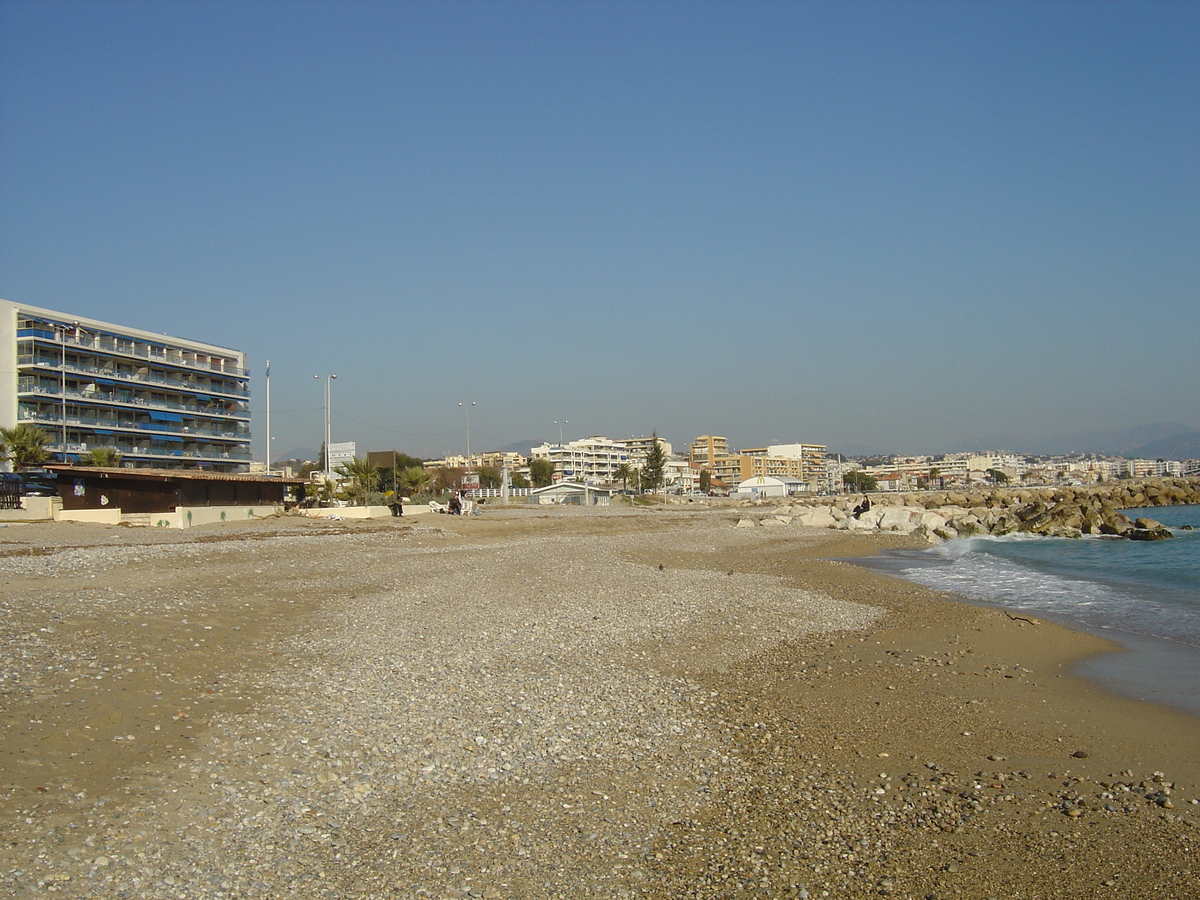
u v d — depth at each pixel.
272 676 14.12
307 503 64.94
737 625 21.91
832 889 7.61
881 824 9.05
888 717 13.27
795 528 67.69
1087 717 13.30
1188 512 95.94
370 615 20.78
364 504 65.62
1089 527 62.59
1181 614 24.86
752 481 186.38
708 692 14.83
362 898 7.29
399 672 14.94
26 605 17.38
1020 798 9.77
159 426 96.25
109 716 11.07
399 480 85.31
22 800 8.53
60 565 24.77
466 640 18.20
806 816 9.27
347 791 9.56
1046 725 12.85
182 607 19.03
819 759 11.20
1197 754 11.42
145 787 9.16
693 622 22.11
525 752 11.12
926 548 51.38
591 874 7.86
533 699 13.68
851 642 19.92
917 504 115.12
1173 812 9.27
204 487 52.44
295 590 24.14
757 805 9.59
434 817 9.03
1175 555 45.59
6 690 11.60
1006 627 21.86
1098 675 16.42
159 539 36.78
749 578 33.34
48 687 11.95
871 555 47.03
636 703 13.81
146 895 7.07
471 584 27.41
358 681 14.14
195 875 7.48
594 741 11.72
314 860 7.94
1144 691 15.07
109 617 16.89
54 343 85.50
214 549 32.16
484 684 14.46
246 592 22.70
